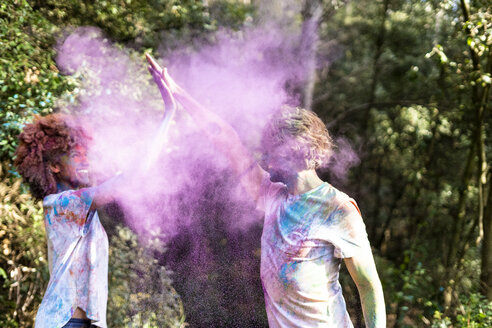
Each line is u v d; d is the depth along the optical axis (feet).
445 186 26.50
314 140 6.17
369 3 28.45
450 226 25.58
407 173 28.78
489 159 24.02
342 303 6.12
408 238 28.53
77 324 6.87
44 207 7.02
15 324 15.15
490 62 20.01
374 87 28.99
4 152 14.96
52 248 6.99
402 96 28.25
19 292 15.52
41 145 7.01
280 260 6.00
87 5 21.42
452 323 19.29
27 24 18.26
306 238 5.91
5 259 15.40
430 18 26.27
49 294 6.82
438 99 26.40
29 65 16.08
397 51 28.25
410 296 21.07
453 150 27.40
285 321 6.01
